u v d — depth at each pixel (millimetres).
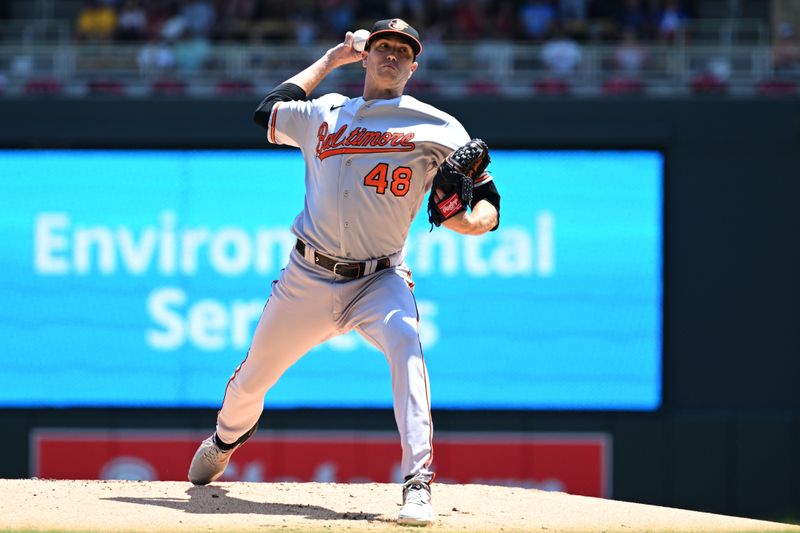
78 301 44500
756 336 45250
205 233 44531
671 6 56188
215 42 54281
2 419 44375
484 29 55250
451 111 45156
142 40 54344
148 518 16281
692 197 45281
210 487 19656
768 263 45250
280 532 14789
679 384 45125
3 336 44406
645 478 44500
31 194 44750
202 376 44406
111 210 44625
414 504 15648
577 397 44406
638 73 47594
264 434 44312
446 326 44312
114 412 44406
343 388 44406
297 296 16828
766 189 45344
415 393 15953
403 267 17047
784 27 52688
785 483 44594
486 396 44344
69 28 54594
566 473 44438
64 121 44844
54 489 19078
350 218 16234
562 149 45000
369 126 16188
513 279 44375
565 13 56625
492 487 20891
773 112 45219
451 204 15789
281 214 44562
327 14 56344
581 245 44625
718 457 44656
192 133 44750
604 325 44531
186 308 44500
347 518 16719
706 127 45250
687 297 45281
